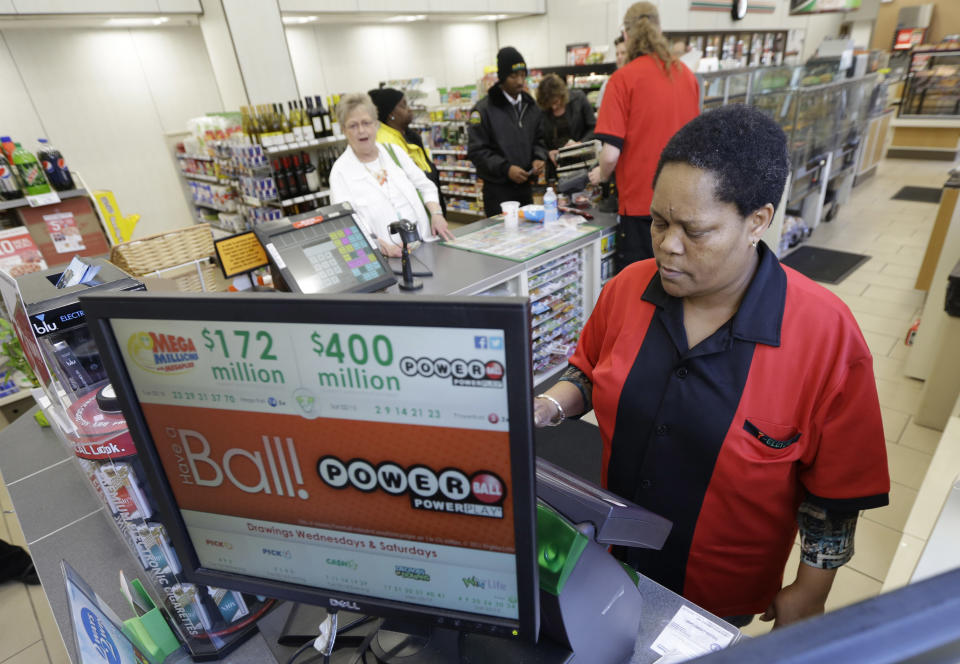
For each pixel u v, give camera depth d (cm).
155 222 647
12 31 522
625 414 102
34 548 110
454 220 743
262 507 68
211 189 594
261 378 59
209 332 58
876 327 371
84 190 334
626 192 277
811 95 433
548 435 283
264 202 485
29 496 126
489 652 71
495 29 892
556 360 315
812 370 87
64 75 557
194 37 626
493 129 409
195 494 70
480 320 48
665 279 88
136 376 63
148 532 77
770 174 77
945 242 284
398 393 55
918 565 102
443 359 51
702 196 77
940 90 850
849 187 649
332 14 619
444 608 66
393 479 60
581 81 586
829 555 97
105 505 80
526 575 59
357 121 252
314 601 71
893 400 295
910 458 251
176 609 82
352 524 65
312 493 65
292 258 183
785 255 506
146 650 83
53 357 93
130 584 89
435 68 841
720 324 93
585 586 70
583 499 73
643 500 105
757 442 91
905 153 895
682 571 107
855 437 88
